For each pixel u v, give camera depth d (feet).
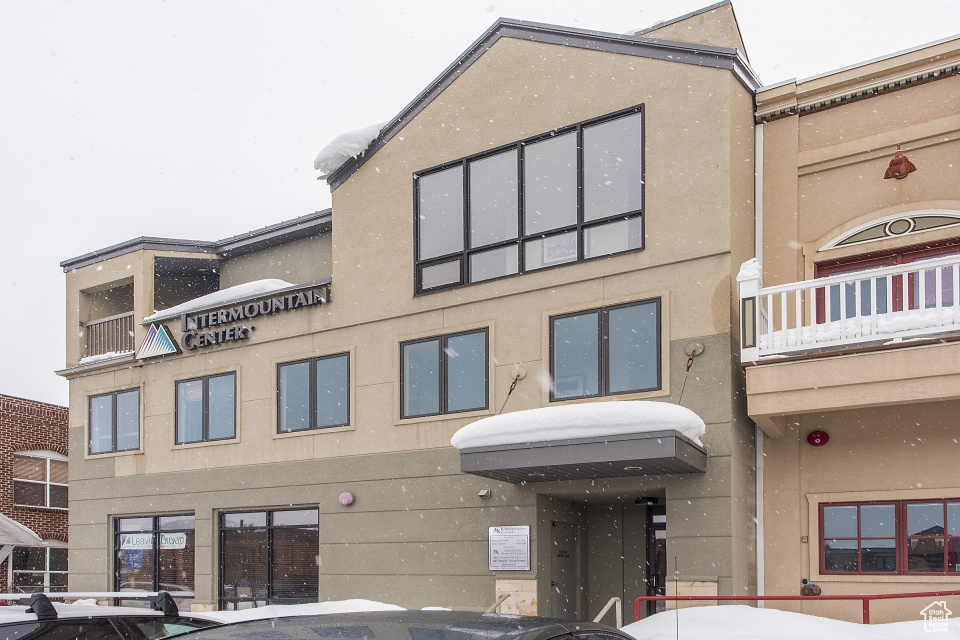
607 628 12.74
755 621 34.47
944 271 40.81
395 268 51.65
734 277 41.55
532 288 46.37
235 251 66.80
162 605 18.22
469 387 47.75
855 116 44.04
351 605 41.16
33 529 81.41
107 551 62.69
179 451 59.88
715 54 42.65
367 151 54.13
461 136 50.31
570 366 44.70
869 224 42.88
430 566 47.42
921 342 35.50
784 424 42.42
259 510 55.72
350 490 51.13
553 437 38.73
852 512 40.86
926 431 39.58
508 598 44.37
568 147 46.50
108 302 70.28
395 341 50.85
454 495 47.26
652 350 42.52
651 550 48.80
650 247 43.16
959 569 37.99
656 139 43.80
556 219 46.29
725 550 39.11
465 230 49.19
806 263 44.14
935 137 41.81
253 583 55.11
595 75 46.11
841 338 37.06
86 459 65.46
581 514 50.44
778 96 45.32
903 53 42.57
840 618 39.86
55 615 16.30
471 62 50.52
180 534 59.47
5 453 79.97
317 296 54.19
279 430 55.16
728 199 41.52
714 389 40.45
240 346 57.82
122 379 64.13
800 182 45.06
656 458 36.47
